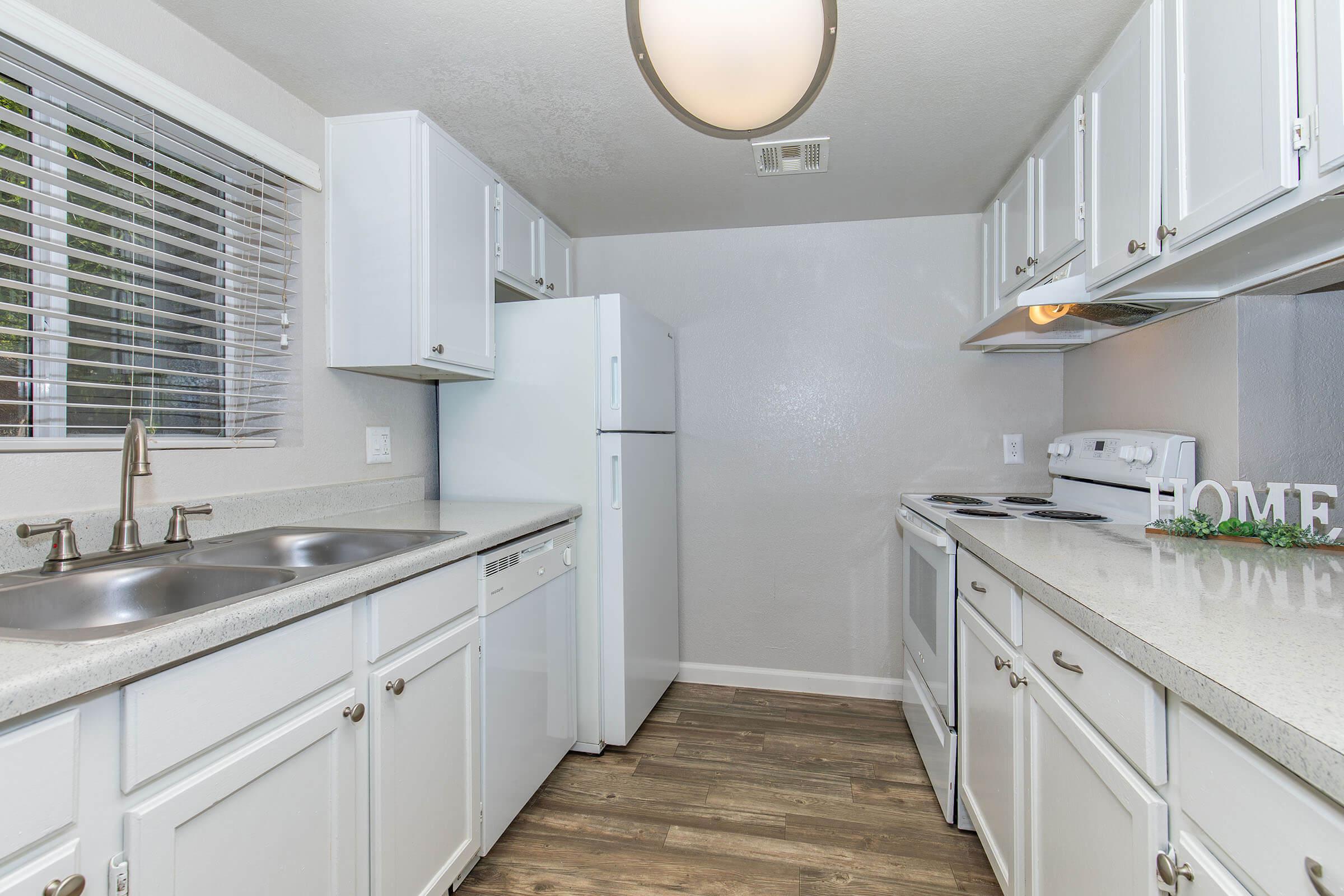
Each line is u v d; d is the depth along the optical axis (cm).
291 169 175
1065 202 180
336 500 188
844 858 168
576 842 176
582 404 223
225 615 90
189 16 145
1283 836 58
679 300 291
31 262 117
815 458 281
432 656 139
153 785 82
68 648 76
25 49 118
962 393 269
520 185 238
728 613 289
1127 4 142
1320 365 147
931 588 205
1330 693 60
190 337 151
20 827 67
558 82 172
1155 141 134
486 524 174
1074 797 104
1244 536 139
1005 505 222
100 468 132
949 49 158
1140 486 180
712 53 103
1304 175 95
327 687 112
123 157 137
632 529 229
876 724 249
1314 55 93
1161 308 169
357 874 119
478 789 160
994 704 146
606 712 224
